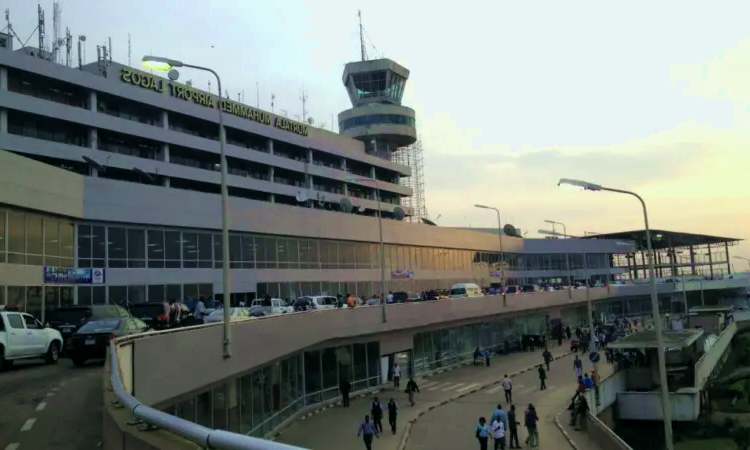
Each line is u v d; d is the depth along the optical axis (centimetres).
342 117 10912
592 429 2784
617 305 10169
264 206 5728
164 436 598
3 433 1032
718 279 12050
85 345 2056
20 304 3425
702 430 3903
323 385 3697
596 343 5884
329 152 8431
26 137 4875
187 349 1744
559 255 10844
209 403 2111
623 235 12094
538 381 4459
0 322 1909
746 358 7344
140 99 5859
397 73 10938
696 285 11188
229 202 5331
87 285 4059
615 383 4019
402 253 7706
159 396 1534
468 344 5728
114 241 4338
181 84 6406
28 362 2220
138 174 5584
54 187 3766
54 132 5269
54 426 1086
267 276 5709
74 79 5294
